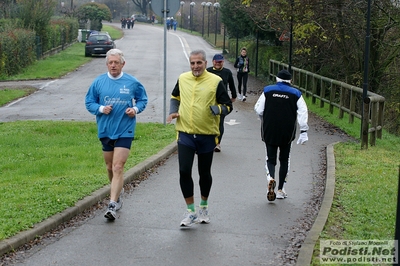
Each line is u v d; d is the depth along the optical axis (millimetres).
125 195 8461
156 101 20000
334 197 8039
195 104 6734
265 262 5902
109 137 7246
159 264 5832
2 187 8336
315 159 11227
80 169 9781
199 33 77562
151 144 12094
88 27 67188
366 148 12203
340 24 18672
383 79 21812
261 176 9758
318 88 22391
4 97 20547
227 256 6066
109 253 6117
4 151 11531
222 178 9570
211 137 6848
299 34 18797
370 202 7773
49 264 5789
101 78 7301
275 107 7977
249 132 14281
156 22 106875
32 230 6445
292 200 8305
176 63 35594
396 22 17953
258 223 7211
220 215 7527
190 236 6684
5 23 34781
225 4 35656
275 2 18703
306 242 6207
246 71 20562
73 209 7293
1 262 5793
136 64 34406
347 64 20422
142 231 6840
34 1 38312
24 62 31000
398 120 22688
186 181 6918
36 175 9367
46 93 22266
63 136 13422
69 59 37531
